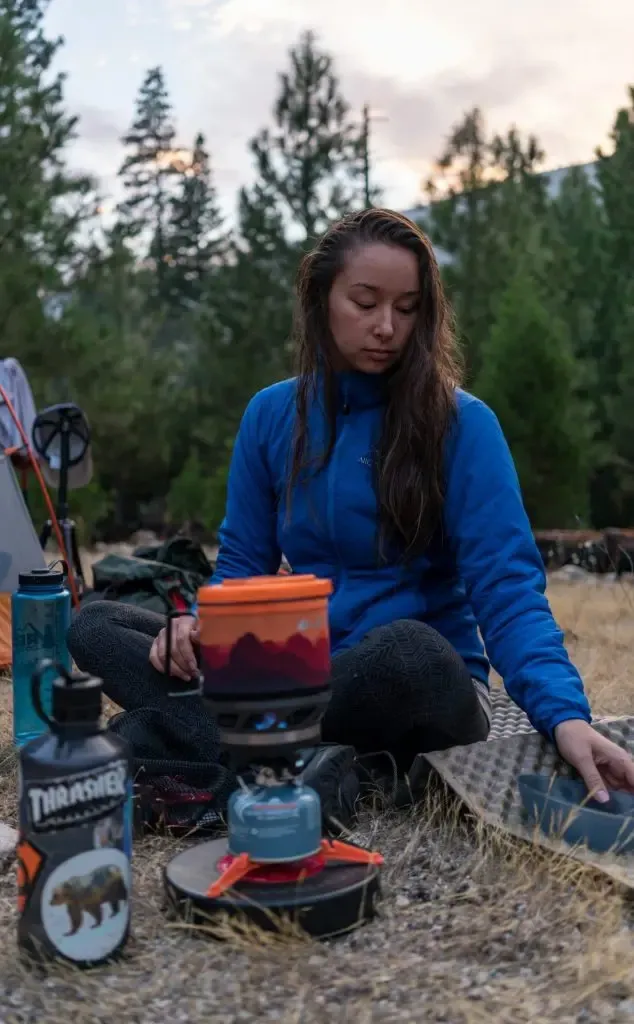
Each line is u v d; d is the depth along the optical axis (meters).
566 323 13.96
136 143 43.22
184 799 2.07
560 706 1.92
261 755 1.55
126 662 2.26
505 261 14.75
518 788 1.99
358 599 2.24
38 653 2.75
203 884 1.62
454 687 2.09
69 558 4.09
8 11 11.66
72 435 4.13
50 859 1.45
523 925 1.58
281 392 2.39
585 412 12.65
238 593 1.50
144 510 19.48
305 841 1.61
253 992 1.40
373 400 2.24
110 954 1.48
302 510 2.28
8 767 2.57
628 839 1.76
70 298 12.55
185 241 39.00
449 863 1.84
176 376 19.95
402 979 1.43
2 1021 1.35
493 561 2.09
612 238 16.09
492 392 11.49
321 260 2.18
